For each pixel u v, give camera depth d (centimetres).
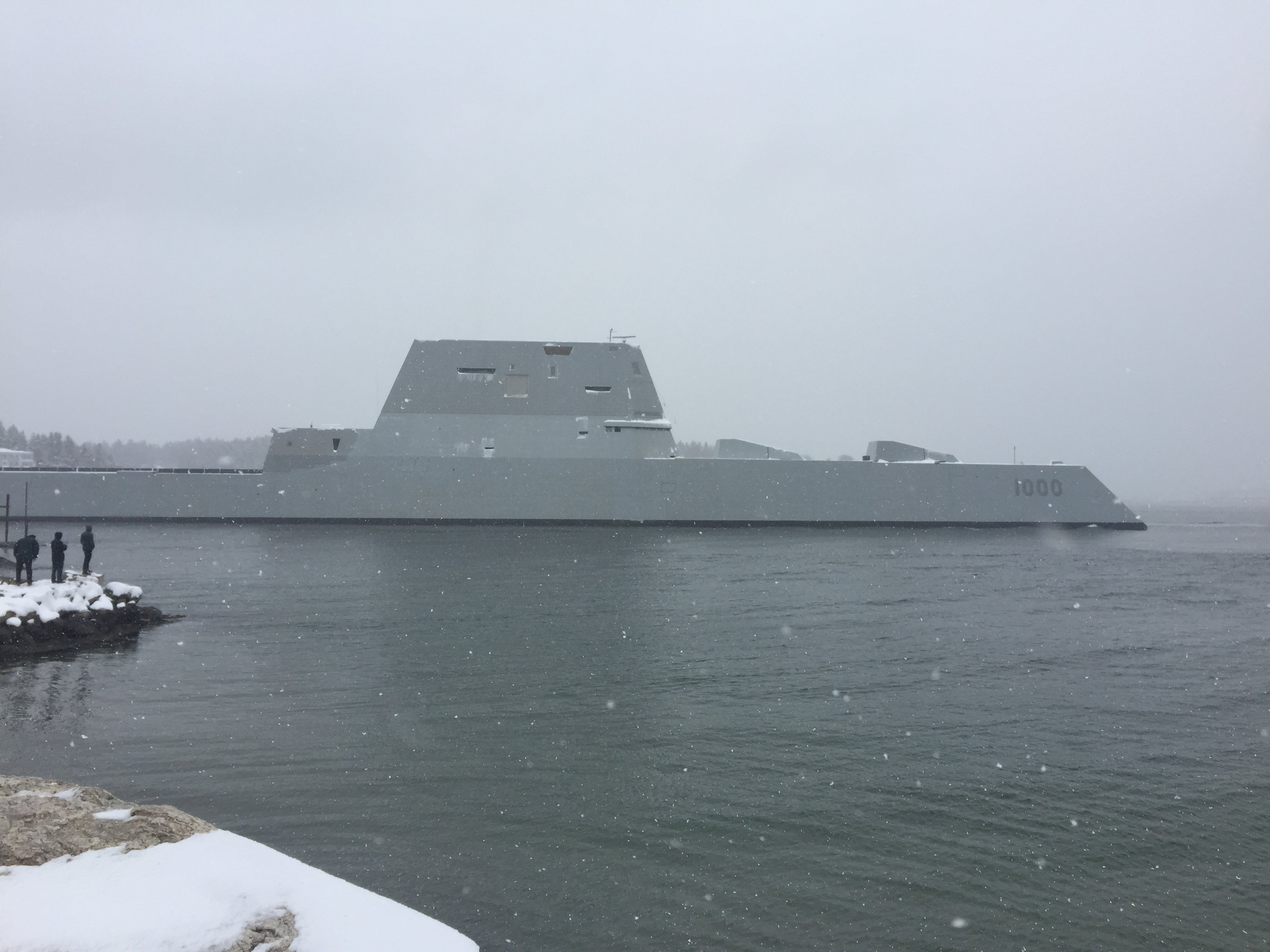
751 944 602
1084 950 605
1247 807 834
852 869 704
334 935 359
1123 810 823
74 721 1048
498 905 641
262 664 1345
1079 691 1236
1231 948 610
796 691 1214
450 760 928
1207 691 1238
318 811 793
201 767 898
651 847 734
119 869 402
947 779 893
